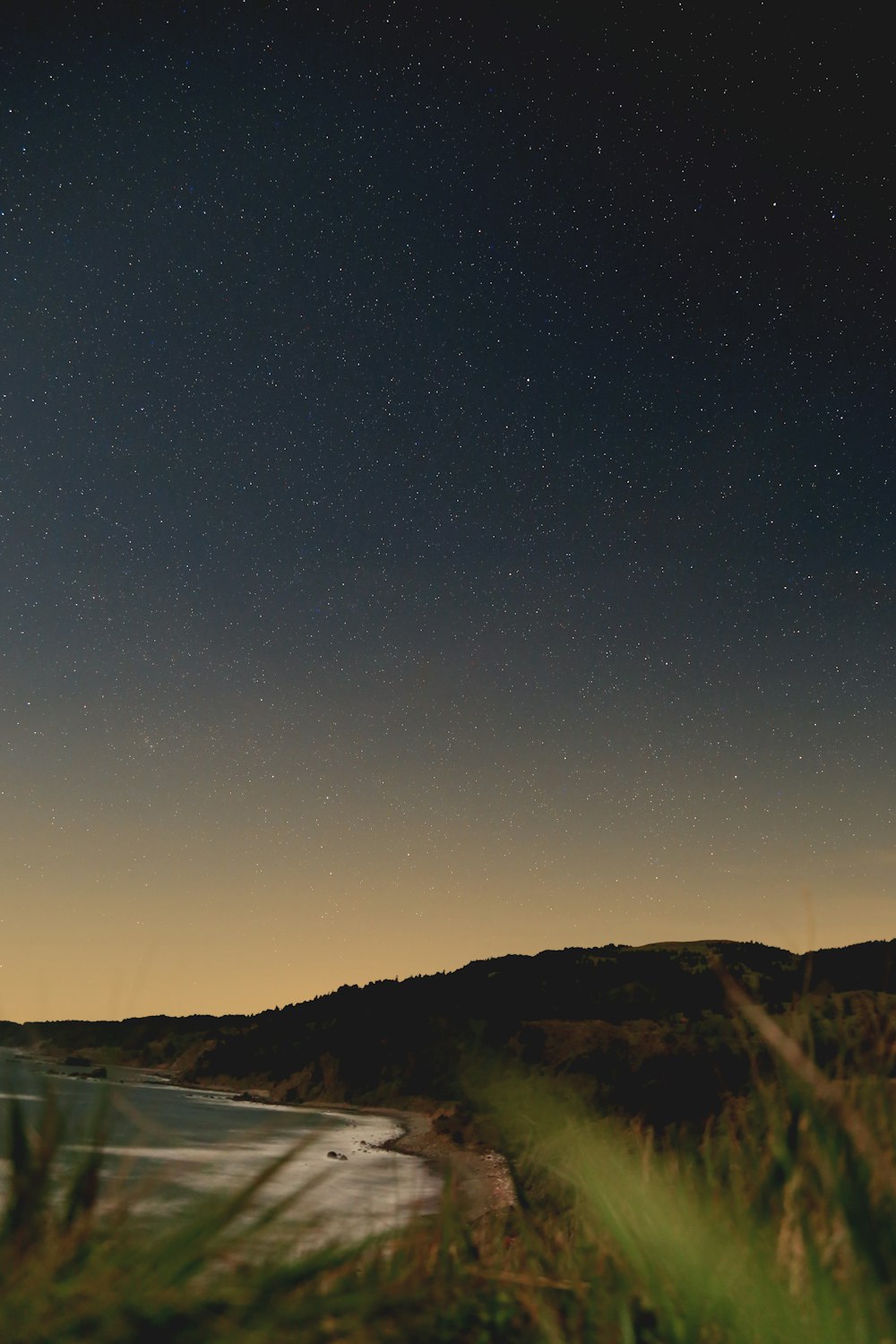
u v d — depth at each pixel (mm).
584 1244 2318
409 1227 2104
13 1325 1401
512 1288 2070
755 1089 2234
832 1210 1827
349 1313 1700
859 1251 1655
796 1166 1936
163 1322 1452
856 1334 1610
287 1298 1644
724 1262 1938
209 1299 1526
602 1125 2363
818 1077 1723
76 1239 1567
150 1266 1558
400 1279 1957
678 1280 1943
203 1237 1602
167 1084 100375
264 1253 1708
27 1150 1658
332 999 113688
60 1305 1454
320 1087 84062
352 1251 1738
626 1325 1832
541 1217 2395
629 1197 2135
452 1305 1932
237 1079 100188
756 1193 2045
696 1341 1845
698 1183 2178
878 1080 1904
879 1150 1759
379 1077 78125
